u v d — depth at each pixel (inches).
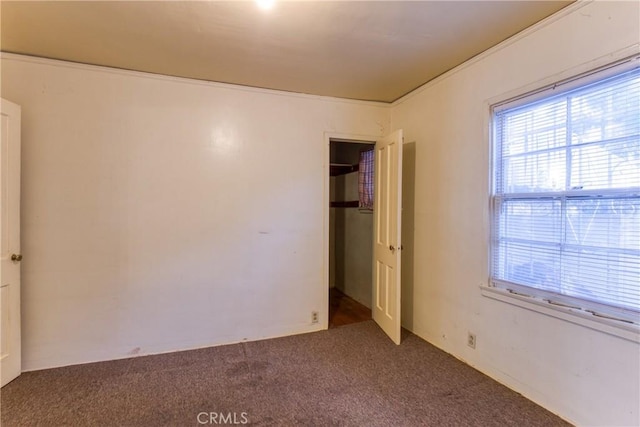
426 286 116.4
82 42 86.3
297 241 124.0
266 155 119.5
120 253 103.1
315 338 119.1
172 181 108.3
